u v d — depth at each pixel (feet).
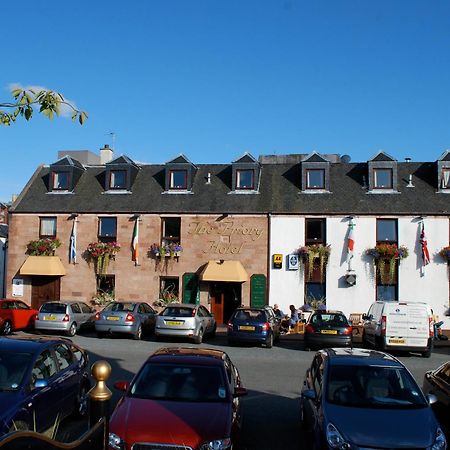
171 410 22.75
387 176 90.33
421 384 43.39
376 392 24.98
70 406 28.37
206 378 25.38
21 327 76.84
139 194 94.32
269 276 86.48
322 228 87.45
